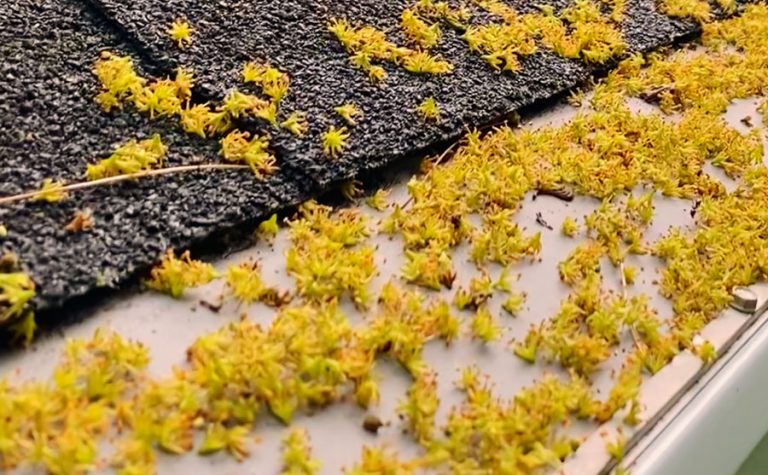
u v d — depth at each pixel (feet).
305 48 1.65
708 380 1.41
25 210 1.38
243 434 1.28
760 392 1.44
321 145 1.52
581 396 1.35
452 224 1.49
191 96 1.54
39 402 1.25
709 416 1.39
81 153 1.44
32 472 1.23
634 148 1.66
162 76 1.56
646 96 1.79
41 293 1.32
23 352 1.31
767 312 1.50
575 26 1.86
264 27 1.65
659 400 1.38
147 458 1.25
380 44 1.68
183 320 1.36
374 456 1.28
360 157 1.53
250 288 1.38
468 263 1.47
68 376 1.27
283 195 1.47
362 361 1.33
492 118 1.65
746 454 1.42
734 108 1.81
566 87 1.75
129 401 1.28
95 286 1.34
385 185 1.55
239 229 1.44
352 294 1.40
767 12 2.08
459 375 1.36
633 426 1.35
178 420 1.27
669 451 1.35
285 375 1.32
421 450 1.30
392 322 1.37
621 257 1.51
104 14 1.60
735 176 1.67
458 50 1.73
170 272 1.37
